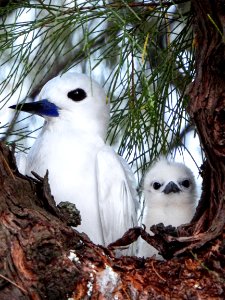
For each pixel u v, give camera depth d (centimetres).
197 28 868
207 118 862
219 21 840
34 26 957
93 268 823
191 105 870
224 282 830
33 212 817
